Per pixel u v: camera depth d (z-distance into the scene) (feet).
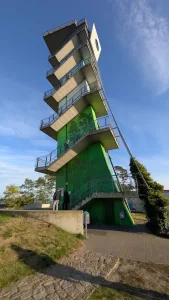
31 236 23.03
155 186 37.40
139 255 21.34
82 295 12.86
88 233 33.06
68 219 29.81
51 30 73.67
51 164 50.98
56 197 39.37
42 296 12.80
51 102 66.03
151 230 35.35
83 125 55.88
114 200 46.01
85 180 50.62
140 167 40.65
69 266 18.07
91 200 44.45
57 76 66.85
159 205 33.45
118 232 33.88
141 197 38.70
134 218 56.95
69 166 54.85
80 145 50.57
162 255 21.26
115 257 20.57
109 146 56.18
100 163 49.57
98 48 75.77
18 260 17.89
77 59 65.77
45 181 123.03
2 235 21.29
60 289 13.74
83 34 66.85
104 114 63.31
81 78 61.05
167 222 31.42
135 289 13.66
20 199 113.29
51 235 24.85
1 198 116.88
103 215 45.62
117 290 13.52
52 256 19.81
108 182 46.47
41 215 28.78
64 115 56.13
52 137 66.44
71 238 26.43
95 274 16.19
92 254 21.67
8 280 14.82
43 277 15.74
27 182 121.49
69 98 63.31
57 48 78.13
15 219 27.07
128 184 40.63
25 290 13.62
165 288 13.80
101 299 12.32
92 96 54.19
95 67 60.85
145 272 16.70
